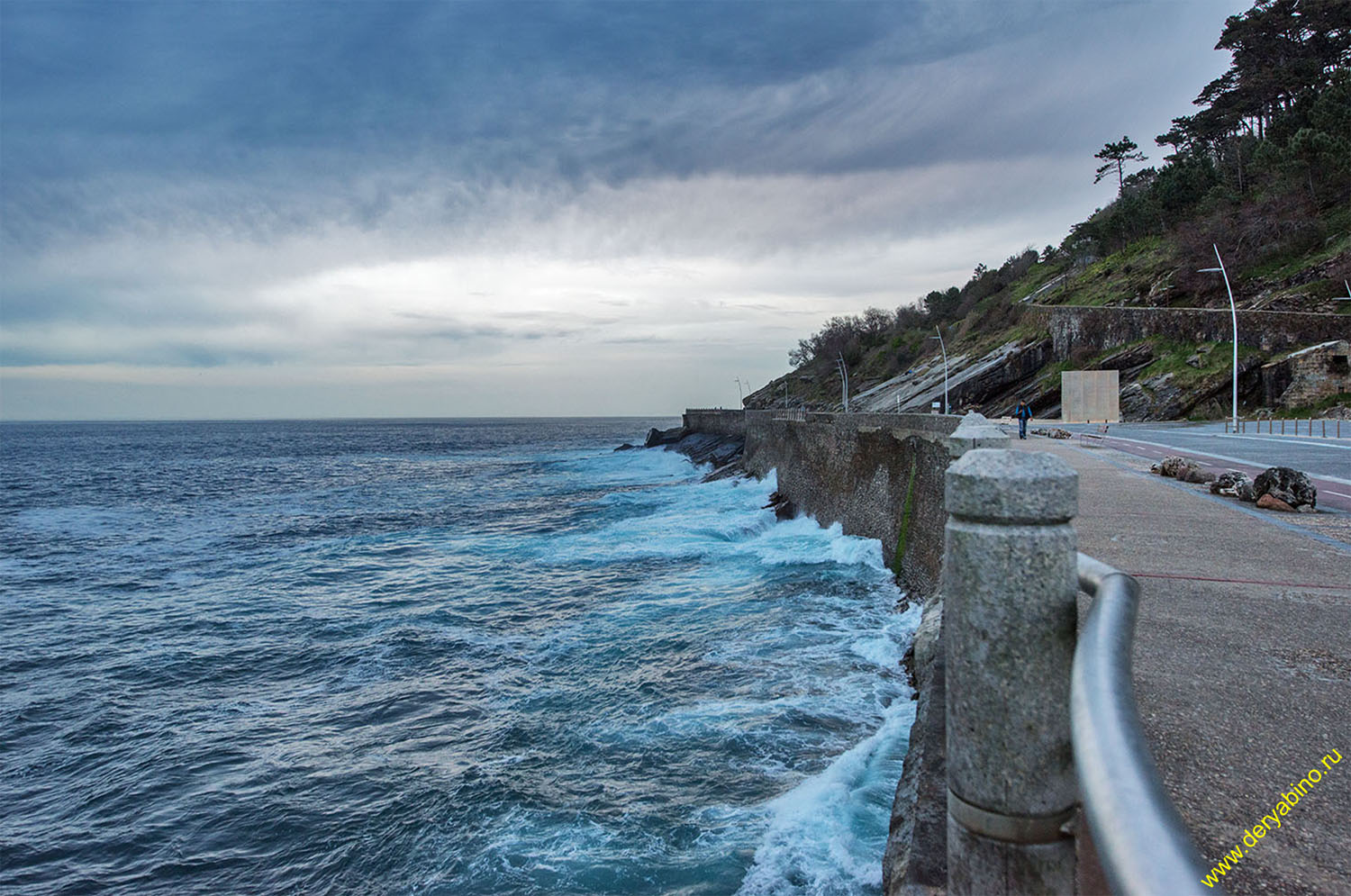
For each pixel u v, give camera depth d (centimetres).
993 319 8400
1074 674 147
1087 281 7544
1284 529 990
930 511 1714
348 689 1482
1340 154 5400
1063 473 184
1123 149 10475
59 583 2511
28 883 925
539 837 917
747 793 960
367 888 876
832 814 871
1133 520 1062
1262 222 5434
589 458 8162
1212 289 5478
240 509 4438
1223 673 484
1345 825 311
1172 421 4628
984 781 186
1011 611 182
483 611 1967
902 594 1781
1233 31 7181
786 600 1812
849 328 11919
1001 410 5966
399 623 1891
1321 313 4375
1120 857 95
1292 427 3684
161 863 955
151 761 1211
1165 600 659
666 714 1215
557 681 1426
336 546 3086
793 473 3484
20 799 1114
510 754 1145
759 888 771
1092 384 4625
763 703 1209
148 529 3666
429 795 1045
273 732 1301
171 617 2062
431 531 3378
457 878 863
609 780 1033
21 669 1658
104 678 1600
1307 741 386
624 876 826
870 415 2569
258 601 2214
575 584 2180
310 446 13350
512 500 4566
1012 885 183
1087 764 119
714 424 7288
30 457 9925
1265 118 7738
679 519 3281
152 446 13500
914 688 1220
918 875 365
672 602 1891
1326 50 6856
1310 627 581
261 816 1038
